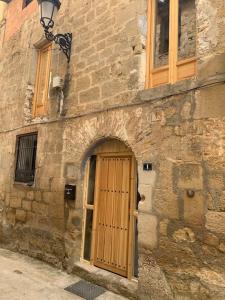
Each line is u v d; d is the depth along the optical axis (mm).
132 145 3414
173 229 2883
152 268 3014
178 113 3008
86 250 4074
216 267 2531
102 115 3887
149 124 3266
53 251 4383
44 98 5406
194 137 2838
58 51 5000
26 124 5562
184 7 3543
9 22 7031
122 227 3645
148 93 3320
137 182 3584
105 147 4031
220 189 2584
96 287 3527
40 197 4840
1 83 6871
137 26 3656
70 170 4305
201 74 2867
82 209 4105
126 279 3416
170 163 2996
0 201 6023
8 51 6789
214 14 2850
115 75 3820
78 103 4348
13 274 3939
